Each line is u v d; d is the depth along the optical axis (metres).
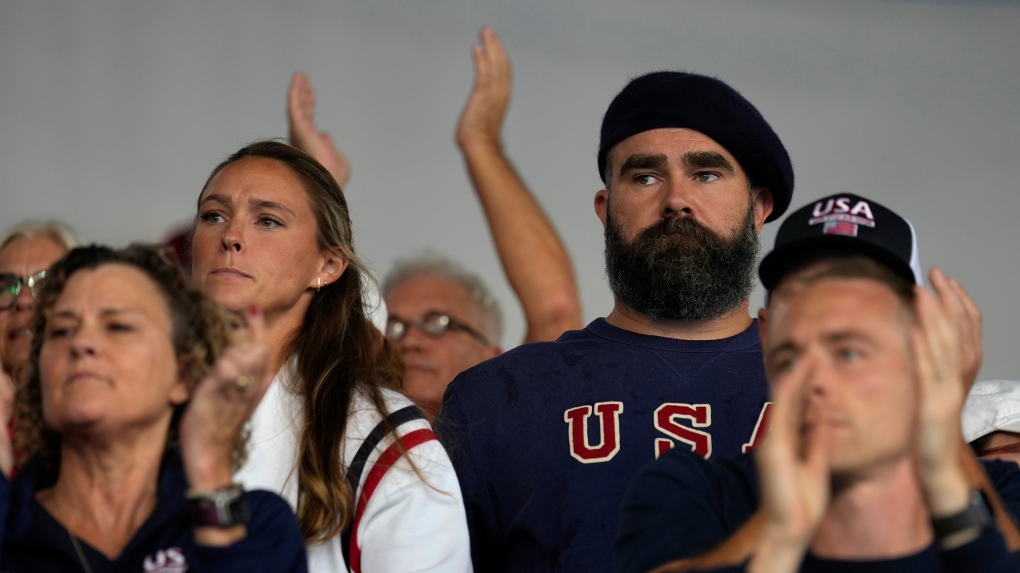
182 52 17.66
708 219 10.98
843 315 7.02
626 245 11.14
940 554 6.91
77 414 7.50
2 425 7.93
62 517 7.80
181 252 13.67
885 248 7.95
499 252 17.34
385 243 17.88
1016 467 9.12
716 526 7.79
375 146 18.03
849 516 7.14
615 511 10.19
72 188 17.12
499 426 10.70
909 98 18.06
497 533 10.52
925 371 6.82
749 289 11.33
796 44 18.22
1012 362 17.50
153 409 7.73
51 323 7.75
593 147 18.19
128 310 7.75
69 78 17.31
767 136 11.27
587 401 10.68
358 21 18.19
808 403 6.90
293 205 10.45
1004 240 17.77
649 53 18.38
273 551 7.36
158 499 7.75
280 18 17.97
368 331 10.77
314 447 9.73
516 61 18.27
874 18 18.20
